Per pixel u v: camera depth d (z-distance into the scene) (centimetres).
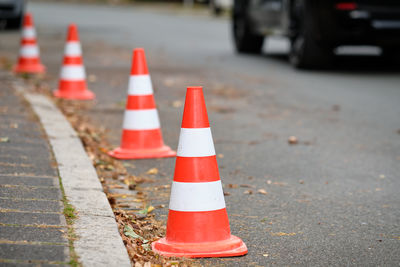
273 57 1659
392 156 699
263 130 822
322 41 1338
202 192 406
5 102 847
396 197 553
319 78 1278
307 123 867
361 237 453
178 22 2892
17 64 1287
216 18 3272
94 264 357
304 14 1342
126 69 1335
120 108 931
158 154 671
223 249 408
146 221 469
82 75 1002
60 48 1666
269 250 424
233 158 679
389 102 1027
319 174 624
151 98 677
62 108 890
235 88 1147
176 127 822
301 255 416
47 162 577
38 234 392
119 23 2711
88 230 409
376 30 1266
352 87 1169
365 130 827
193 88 412
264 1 1563
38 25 2416
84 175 544
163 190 556
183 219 407
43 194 479
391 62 1525
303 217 495
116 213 473
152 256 399
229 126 843
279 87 1166
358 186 585
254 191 562
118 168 624
